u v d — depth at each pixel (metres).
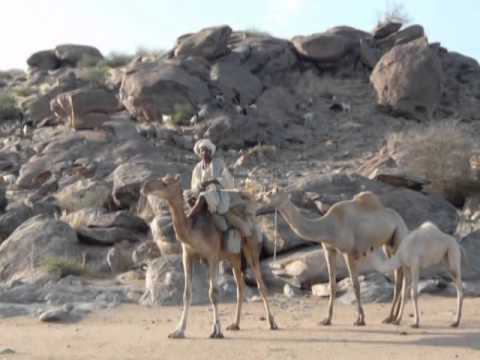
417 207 27.02
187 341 15.34
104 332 16.78
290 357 13.59
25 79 58.41
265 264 23.91
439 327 16.83
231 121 40.72
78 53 59.47
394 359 13.32
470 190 33.31
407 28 52.69
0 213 32.03
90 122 42.47
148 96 42.47
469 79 51.84
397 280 17.80
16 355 13.91
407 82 45.78
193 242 15.85
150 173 31.44
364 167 34.53
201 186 16.81
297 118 45.31
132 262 25.98
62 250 26.19
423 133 37.34
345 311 19.66
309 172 36.91
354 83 50.59
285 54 50.16
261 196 17.19
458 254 17.30
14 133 45.03
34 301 21.47
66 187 33.72
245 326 17.45
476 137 42.84
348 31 53.28
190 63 45.00
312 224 17.31
